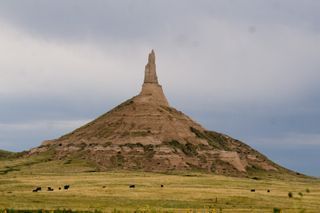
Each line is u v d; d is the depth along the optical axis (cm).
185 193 16500
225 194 16312
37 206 11975
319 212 10312
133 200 14362
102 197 15112
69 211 10100
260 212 11294
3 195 15100
